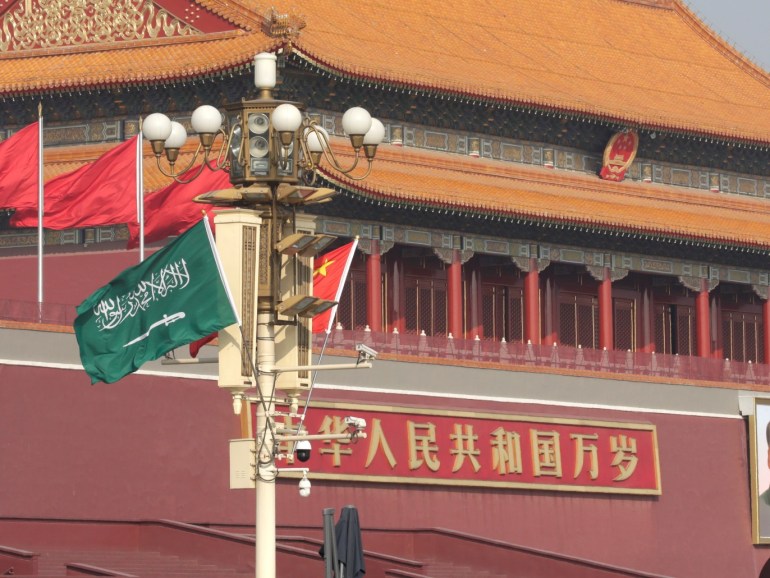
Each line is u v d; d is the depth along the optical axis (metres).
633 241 100.38
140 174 79.81
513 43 103.94
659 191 104.12
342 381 81.50
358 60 89.12
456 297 92.88
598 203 99.44
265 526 48.47
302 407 78.69
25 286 88.00
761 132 105.56
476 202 90.69
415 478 82.38
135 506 74.00
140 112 89.69
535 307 96.19
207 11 88.75
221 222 48.88
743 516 96.94
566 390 90.38
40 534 71.56
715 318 107.38
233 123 49.50
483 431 85.69
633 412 92.88
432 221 92.38
